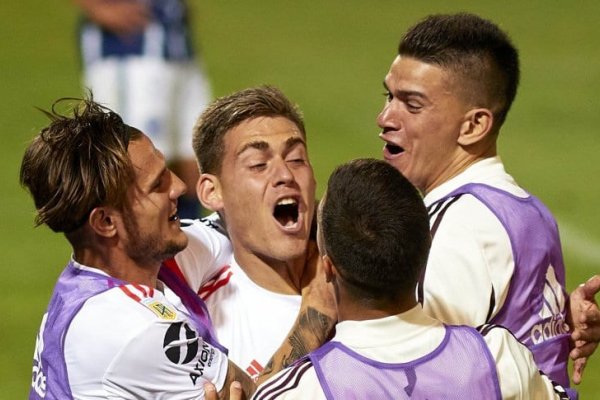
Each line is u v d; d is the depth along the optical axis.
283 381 6.81
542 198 24.19
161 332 7.30
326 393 6.72
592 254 20.55
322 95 33.69
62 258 21.39
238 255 8.50
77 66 37.31
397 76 8.41
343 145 28.30
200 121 8.46
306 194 8.27
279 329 8.30
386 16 45.81
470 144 8.36
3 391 15.30
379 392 6.72
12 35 41.66
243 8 47.75
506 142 28.84
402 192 6.93
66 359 7.40
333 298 8.05
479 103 8.30
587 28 42.59
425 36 8.30
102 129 7.48
